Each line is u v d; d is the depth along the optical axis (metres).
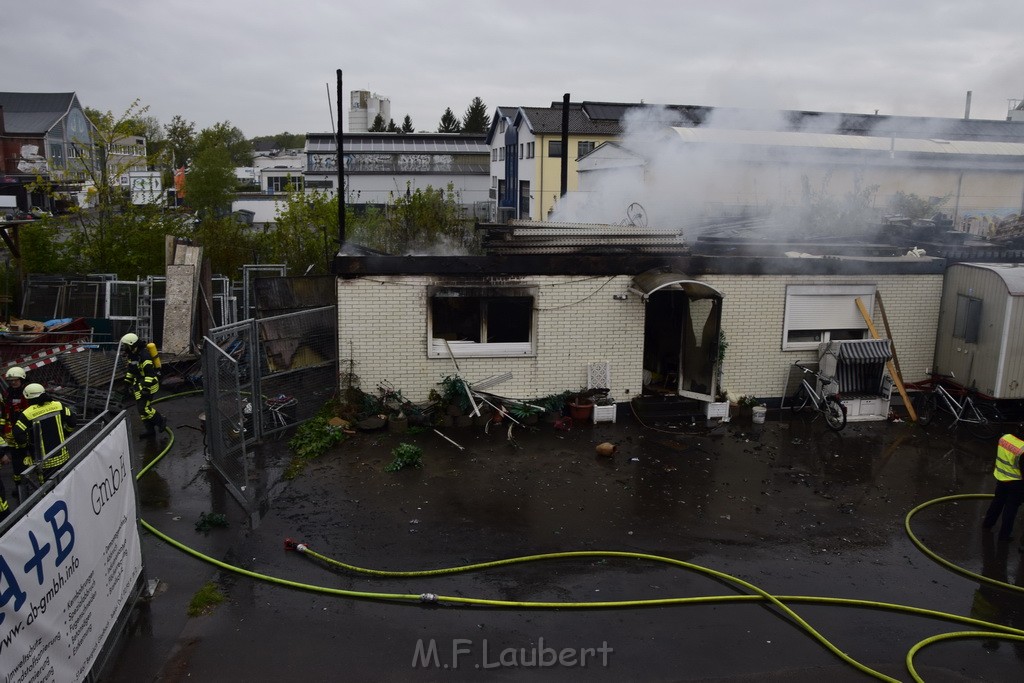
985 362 12.93
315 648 6.45
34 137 54.66
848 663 6.46
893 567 8.20
